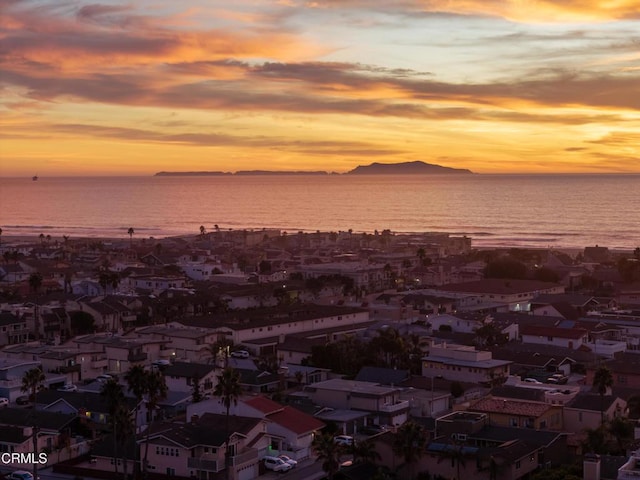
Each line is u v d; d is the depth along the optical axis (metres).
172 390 133.62
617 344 166.38
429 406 124.75
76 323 194.75
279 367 151.75
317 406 121.69
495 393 124.50
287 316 187.88
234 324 173.88
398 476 97.44
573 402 115.62
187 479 100.06
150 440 103.06
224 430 104.19
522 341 172.88
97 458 105.06
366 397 121.50
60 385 140.62
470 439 102.81
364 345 157.50
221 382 104.00
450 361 145.00
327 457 95.12
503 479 93.44
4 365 139.25
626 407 116.94
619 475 77.94
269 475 102.19
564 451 102.25
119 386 106.50
